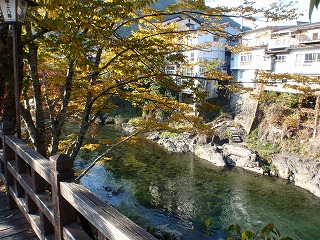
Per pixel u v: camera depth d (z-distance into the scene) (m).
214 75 7.61
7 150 3.91
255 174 19.45
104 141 9.03
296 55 24.56
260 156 21.41
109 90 7.82
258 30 25.52
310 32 23.61
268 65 27.33
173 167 20.52
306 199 15.59
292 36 25.00
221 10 6.32
